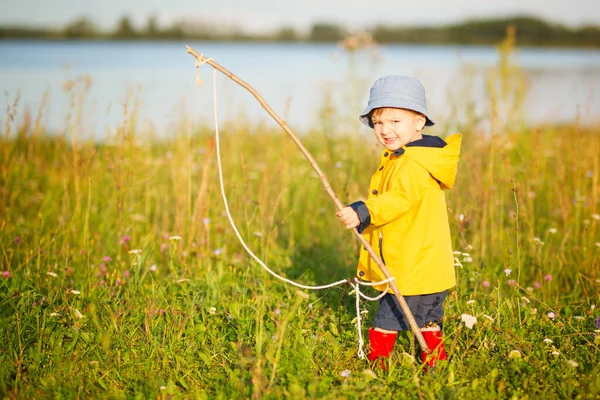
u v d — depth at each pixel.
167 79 21.30
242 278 4.88
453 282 3.55
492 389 3.25
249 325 4.00
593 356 3.62
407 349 3.81
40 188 7.00
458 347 3.65
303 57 46.91
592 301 4.56
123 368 3.59
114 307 4.16
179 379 3.47
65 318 4.06
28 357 3.70
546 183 6.92
